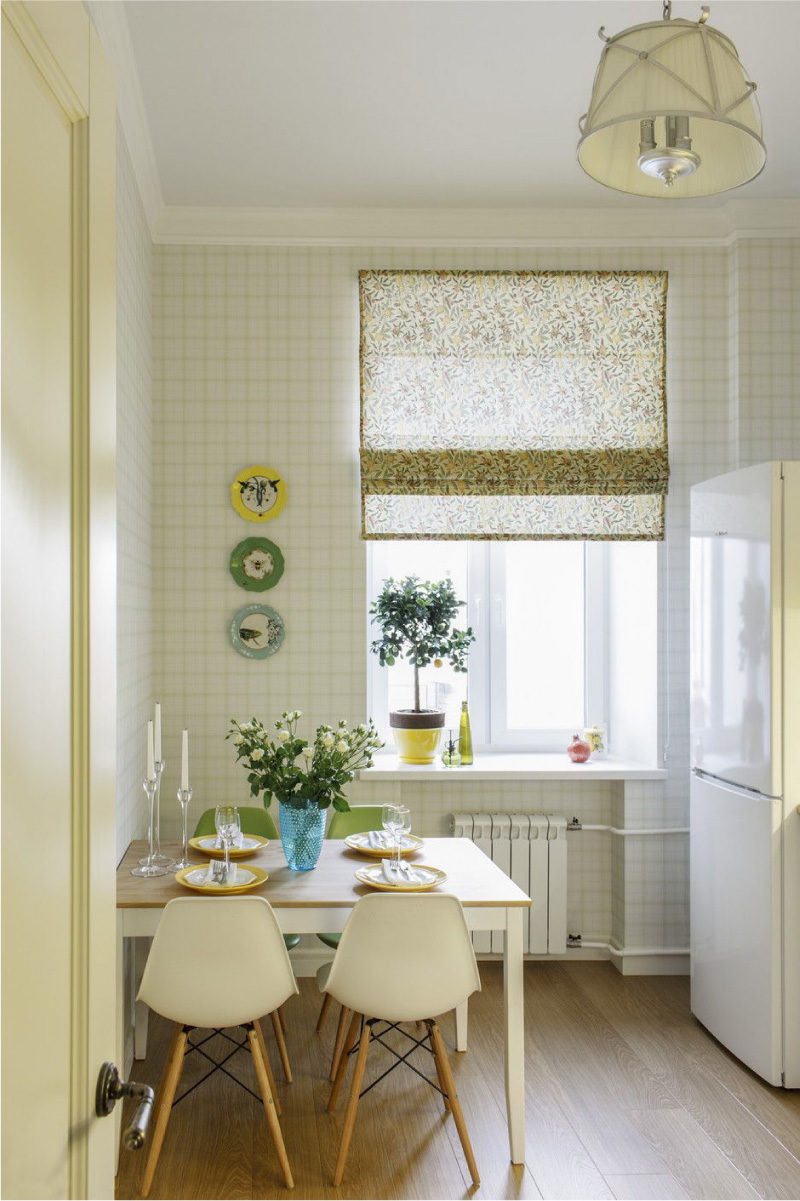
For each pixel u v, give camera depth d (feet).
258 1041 8.38
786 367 13.58
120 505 9.96
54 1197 3.05
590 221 13.70
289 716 10.32
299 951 13.30
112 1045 3.70
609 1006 12.41
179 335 13.42
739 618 10.90
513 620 15.12
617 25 9.14
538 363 13.76
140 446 11.85
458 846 10.94
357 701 13.50
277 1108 9.56
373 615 14.26
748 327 13.55
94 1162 3.43
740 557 10.88
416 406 13.62
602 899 14.14
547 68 9.88
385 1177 8.34
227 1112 9.48
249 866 9.91
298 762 13.35
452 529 13.60
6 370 2.61
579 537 13.70
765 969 10.14
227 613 13.42
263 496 13.41
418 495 13.55
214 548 13.42
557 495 13.67
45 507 2.97
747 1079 10.34
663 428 13.78
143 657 12.28
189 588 13.38
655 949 13.64
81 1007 3.33
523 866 13.67
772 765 10.11
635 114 5.76
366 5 8.79
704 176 6.75
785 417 13.57
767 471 10.26
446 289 13.69
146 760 12.55
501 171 12.32
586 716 15.19
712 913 11.48
